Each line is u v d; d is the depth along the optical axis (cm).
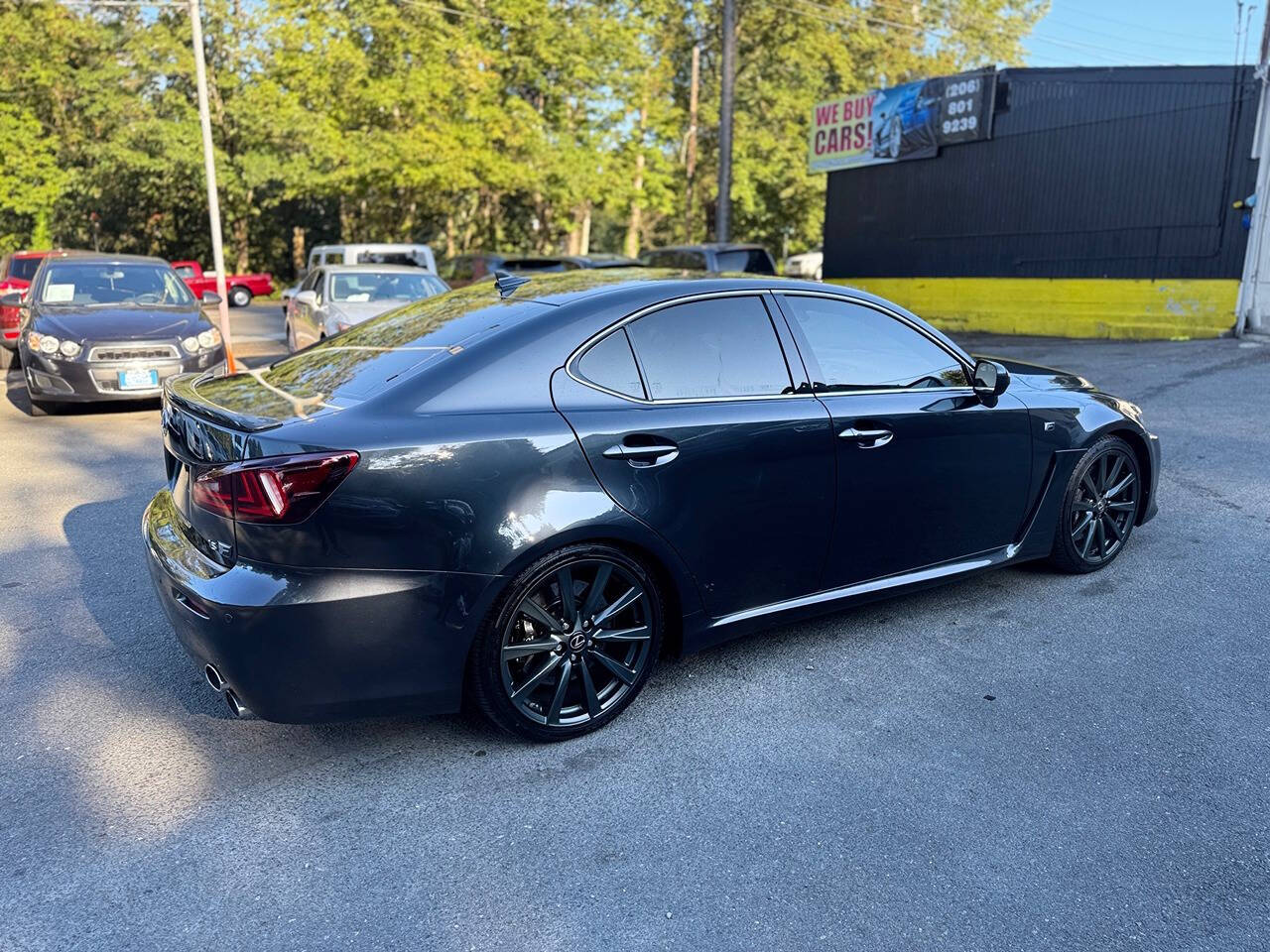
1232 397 889
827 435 364
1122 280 1468
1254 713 338
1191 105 1354
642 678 342
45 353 902
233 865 265
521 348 320
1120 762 310
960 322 1739
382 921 243
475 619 301
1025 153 1587
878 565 394
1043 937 234
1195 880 254
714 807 289
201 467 300
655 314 344
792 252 4441
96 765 317
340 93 2884
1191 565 480
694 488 335
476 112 2838
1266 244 1307
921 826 278
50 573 499
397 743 330
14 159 3269
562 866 263
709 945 233
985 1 4244
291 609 280
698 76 3628
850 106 1898
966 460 407
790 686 365
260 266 4634
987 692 357
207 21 3142
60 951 232
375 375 322
